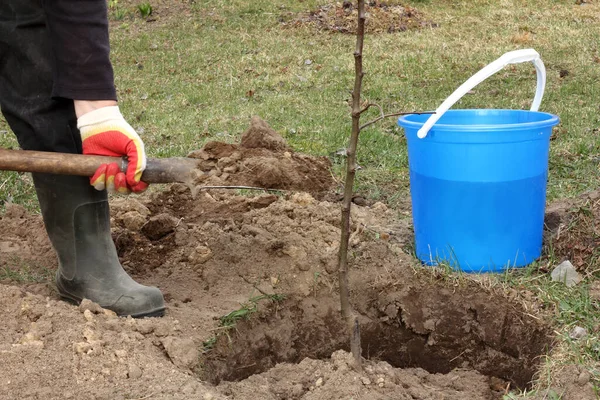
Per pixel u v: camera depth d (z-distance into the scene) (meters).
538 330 2.94
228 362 2.84
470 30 9.90
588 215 3.46
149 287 2.87
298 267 3.29
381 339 3.27
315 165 4.62
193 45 9.55
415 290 3.25
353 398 2.47
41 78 2.62
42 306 2.63
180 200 4.03
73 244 2.84
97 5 2.53
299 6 11.09
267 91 7.41
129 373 2.37
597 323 2.80
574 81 7.12
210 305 3.04
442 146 3.09
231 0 11.41
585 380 2.41
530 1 11.31
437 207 3.21
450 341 3.19
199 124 6.05
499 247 3.21
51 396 2.23
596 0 11.32
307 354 3.19
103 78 2.53
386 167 4.78
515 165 3.09
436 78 7.66
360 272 3.30
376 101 6.81
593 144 4.92
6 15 2.61
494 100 6.64
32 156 2.46
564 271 3.14
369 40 9.59
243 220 3.68
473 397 2.82
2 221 3.71
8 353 2.36
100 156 2.48
